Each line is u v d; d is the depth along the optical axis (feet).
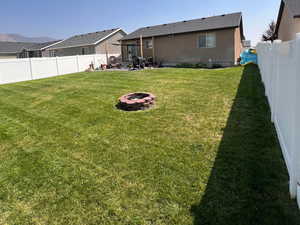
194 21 60.85
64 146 12.67
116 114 17.35
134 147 11.82
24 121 17.65
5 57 105.19
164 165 9.87
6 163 11.25
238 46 54.85
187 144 11.55
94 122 16.05
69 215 7.46
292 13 33.86
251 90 20.74
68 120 16.96
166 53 59.98
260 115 14.39
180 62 57.77
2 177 10.00
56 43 99.55
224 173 8.79
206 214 6.88
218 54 51.39
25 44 119.96
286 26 42.39
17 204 8.21
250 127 12.70
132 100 18.69
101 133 14.03
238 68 37.42
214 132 12.60
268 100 16.55
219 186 8.07
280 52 10.35
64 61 55.42
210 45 52.16
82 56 60.59
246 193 7.54
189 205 7.35
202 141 11.68
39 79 45.52
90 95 24.25
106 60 68.54
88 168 10.21
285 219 6.31
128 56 69.15
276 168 8.70
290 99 7.80
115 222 6.99
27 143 13.51
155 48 61.87
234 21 50.67
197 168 9.36
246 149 10.35
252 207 6.89
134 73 40.22
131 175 9.38
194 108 17.12
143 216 7.11
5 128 16.29
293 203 6.87
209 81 27.07
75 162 10.84
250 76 28.22
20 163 11.15
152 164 10.05
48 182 9.39
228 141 11.32
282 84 9.79
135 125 14.85
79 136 13.88
